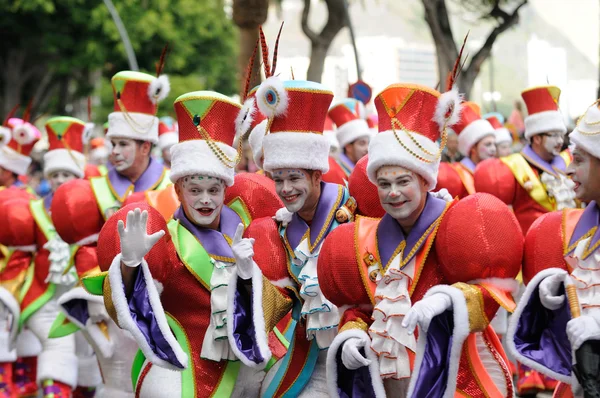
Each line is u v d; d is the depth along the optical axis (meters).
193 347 6.11
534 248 5.48
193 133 6.04
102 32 35.84
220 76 41.06
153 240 5.53
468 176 11.05
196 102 6.01
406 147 5.33
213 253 6.09
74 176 9.89
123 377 7.61
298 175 5.98
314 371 6.20
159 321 5.58
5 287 9.28
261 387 6.40
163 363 5.63
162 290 6.05
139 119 8.14
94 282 5.79
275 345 6.44
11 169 10.59
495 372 5.53
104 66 36.75
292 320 6.73
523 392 10.04
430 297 5.14
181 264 6.06
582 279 5.21
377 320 5.47
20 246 9.29
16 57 38.94
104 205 8.03
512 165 10.28
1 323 9.66
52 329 8.02
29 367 10.28
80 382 9.48
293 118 5.93
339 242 5.66
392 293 5.45
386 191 5.39
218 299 6.01
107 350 7.55
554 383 10.03
